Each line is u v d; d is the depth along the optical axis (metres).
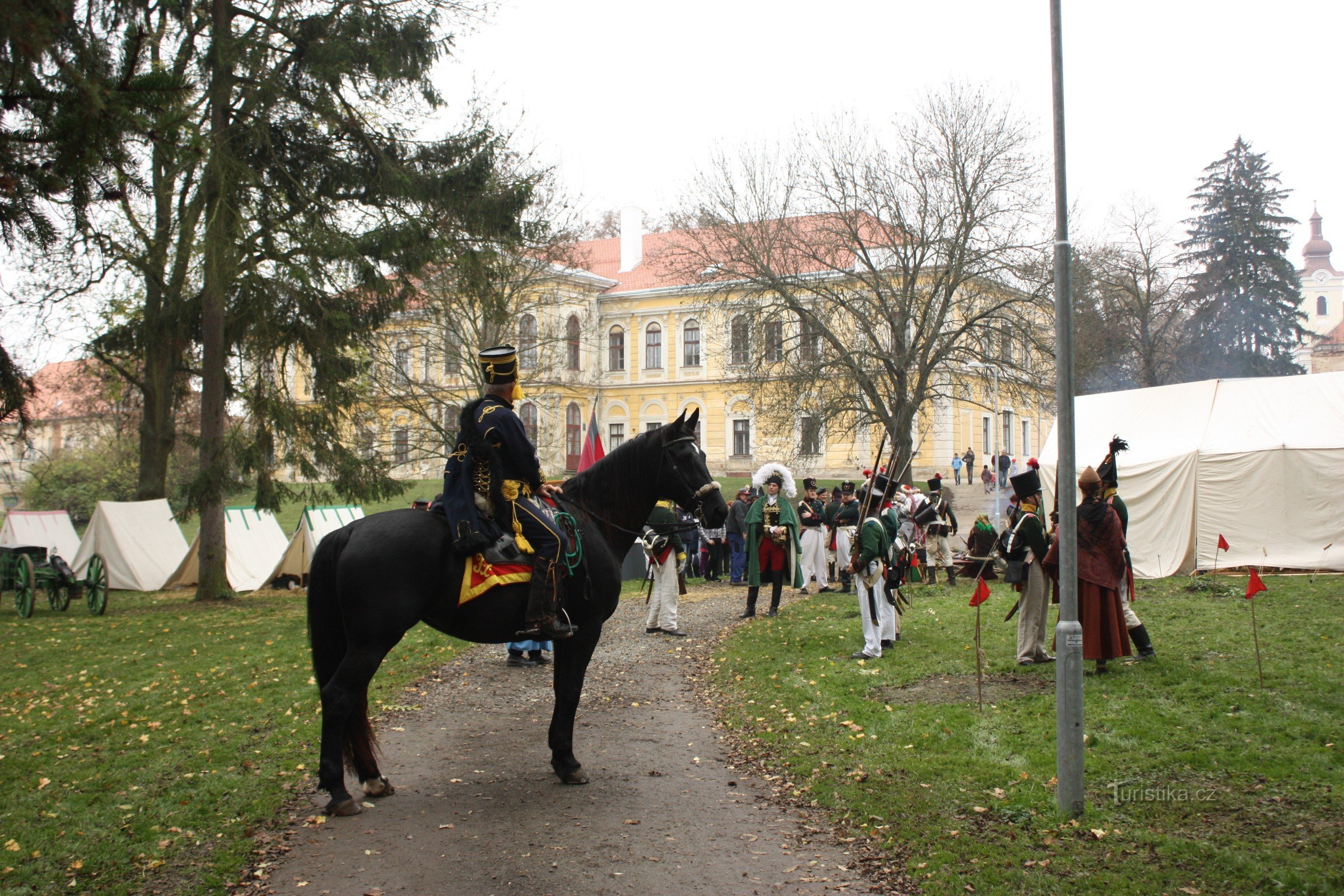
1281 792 5.55
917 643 11.20
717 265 32.56
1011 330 29.11
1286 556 16.70
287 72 19.86
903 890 4.61
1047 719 7.37
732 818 5.71
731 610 16.06
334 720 5.65
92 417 32.28
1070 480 5.50
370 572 5.61
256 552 24.77
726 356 38.59
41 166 7.95
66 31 7.97
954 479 50.38
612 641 12.93
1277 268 44.84
